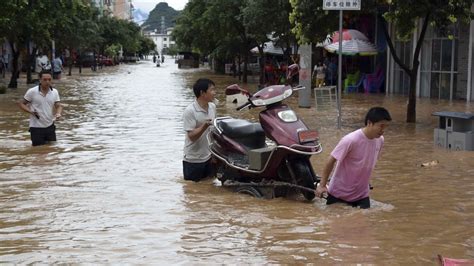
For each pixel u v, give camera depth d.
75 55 80.88
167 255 5.95
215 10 41.84
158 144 13.24
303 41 17.47
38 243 6.34
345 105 23.70
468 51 25.86
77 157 11.59
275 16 31.11
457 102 25.27
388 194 8.55
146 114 19.62
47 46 48.66
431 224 7.01
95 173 10.09
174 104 23.44
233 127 8.94
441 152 12.16
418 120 18.17
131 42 114.94
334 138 14.08
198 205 7.98
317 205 7.94
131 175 9.94
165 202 8.14
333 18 16.80
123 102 24.55
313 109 21.58
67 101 25.12
